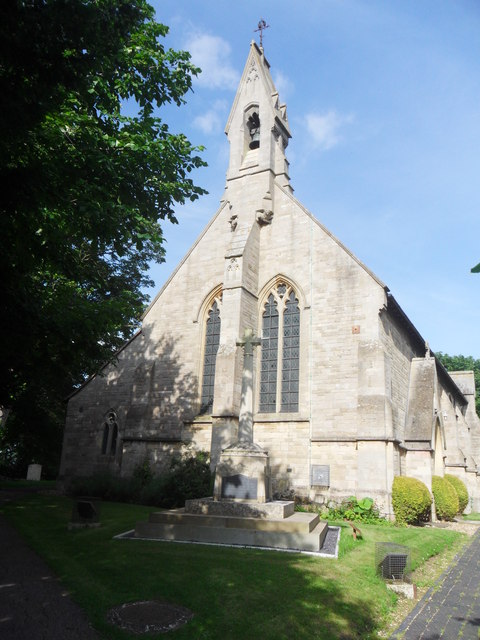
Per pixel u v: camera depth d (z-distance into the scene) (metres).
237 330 25.33
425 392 27.14
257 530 14.01
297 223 27.61
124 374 30.61
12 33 8.20
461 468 33.88
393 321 26.52
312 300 25.86
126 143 14.55
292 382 25.61
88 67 9.51
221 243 29.86
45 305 16.86
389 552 11.97
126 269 40.22
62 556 12.18
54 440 36.06
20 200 10.55
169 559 11.79
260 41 33.06
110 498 25.48
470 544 19.55
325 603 9.52
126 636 7.66
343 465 22.91
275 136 30.48
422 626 9.51
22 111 8.91
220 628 8.13
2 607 8.62
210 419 26.83
